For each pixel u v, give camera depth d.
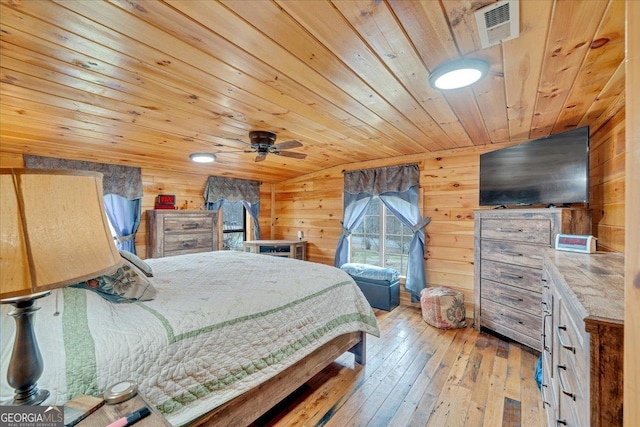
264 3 1.10
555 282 1.36
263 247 4.82
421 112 2.26
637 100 0.50
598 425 0.75
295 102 2.05
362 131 2.79
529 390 2.10
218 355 1.47
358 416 1.87
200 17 1.17
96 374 1.08
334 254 4.80
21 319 0.83
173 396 1.28
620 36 1.26
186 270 2.43
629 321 0.52
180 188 4.39
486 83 1.75
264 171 4.72
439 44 1.35
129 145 2.99
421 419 1.84
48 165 3.09
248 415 1.59
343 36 1.30
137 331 1.27
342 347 2.31
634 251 0.51
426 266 3.81
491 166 3.05
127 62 1.51
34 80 1.67
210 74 1.65
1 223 0.69
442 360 2.54
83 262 0.79
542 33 1.25
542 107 2.14
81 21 1.19
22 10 1.11
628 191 0.51
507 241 2.75
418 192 3.84
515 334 2.66
